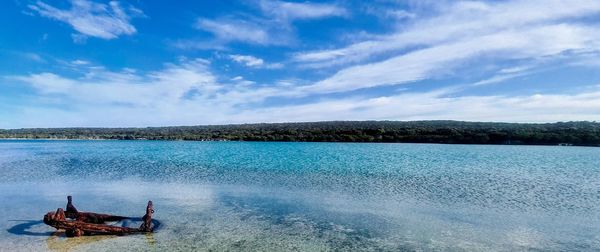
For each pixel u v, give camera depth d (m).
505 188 26.03
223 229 15.56
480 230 15.79
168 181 28.59
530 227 16.30
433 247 13.62
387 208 19.70
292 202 21.08
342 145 92.94
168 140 134.38
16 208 18.84
